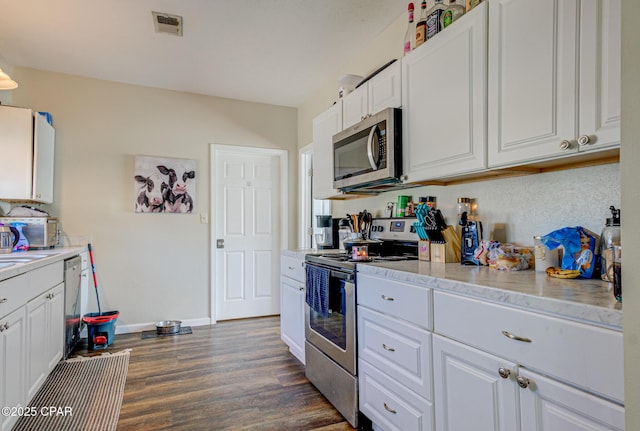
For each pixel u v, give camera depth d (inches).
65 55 119.7
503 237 70.1
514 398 42.4
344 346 79.0
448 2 72.6
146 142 145.6
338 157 100.2
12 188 110.6
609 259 48.6
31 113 113.3
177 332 140.9
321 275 87.3
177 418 78.3
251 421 77.4
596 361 34.5
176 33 106.3
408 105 76.3
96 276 137.6
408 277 60.2
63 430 73.2
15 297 70.8
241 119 161.9
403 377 61.2
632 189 27.6
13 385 69.6
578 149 45.7
